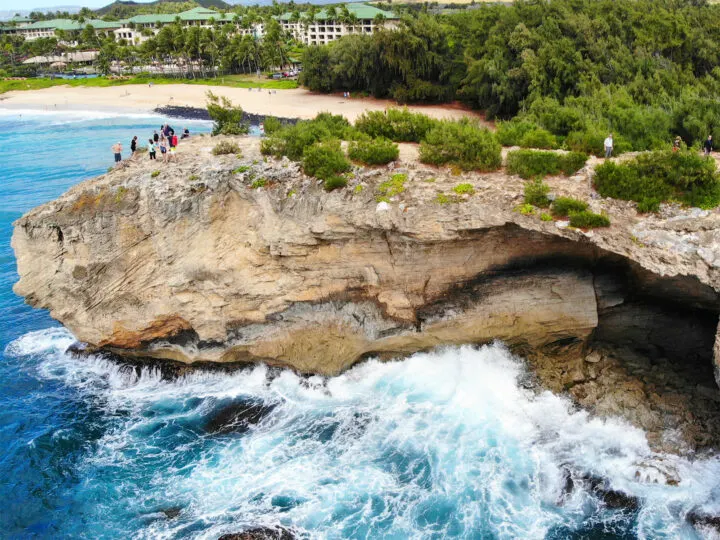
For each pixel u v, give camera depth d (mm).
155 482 19609
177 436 21703
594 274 21406
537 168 21922
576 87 53594
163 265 23516
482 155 22531
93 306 24688
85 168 58188
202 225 23109
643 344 22641
